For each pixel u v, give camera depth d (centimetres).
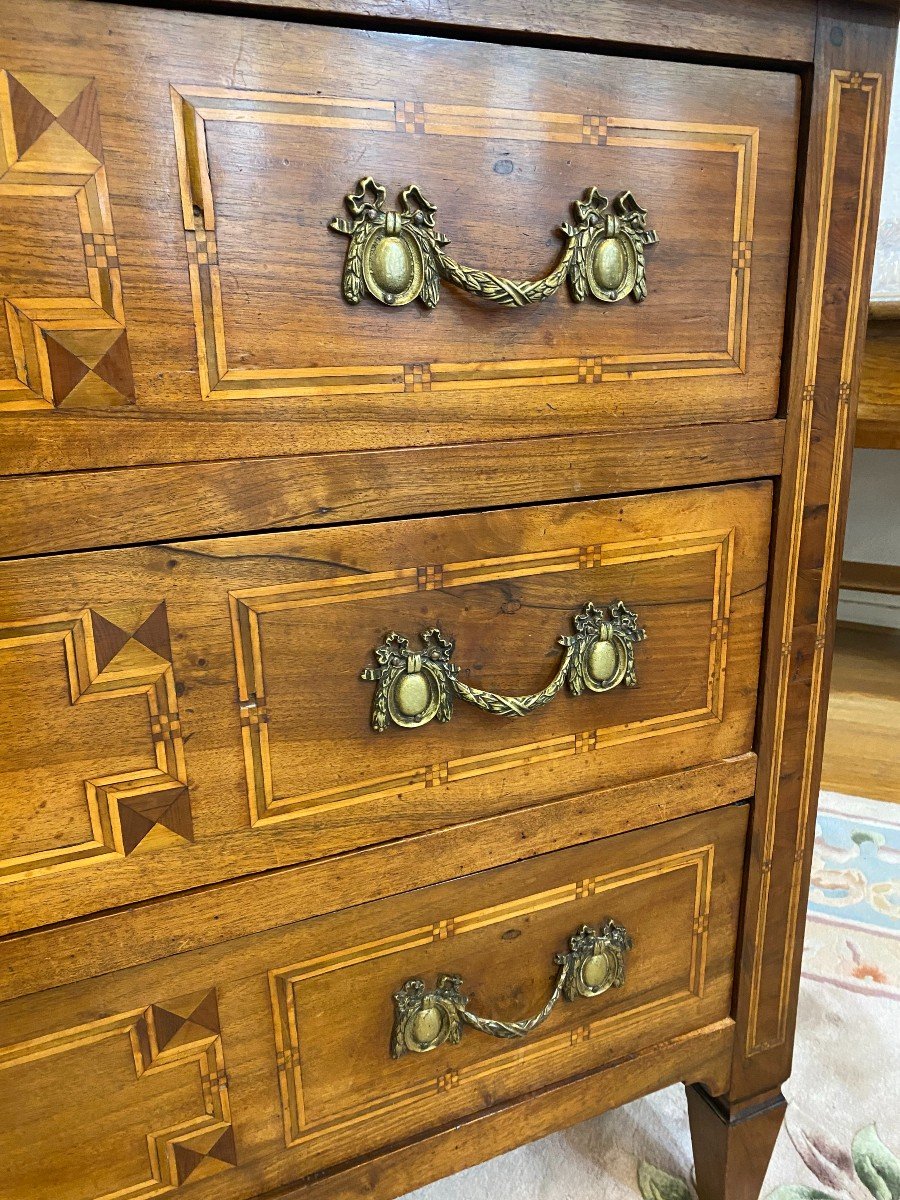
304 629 48
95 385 41
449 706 52
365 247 44
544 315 49
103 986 49
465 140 45
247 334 43
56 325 40
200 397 43
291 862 51
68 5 38
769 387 56
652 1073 67
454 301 47
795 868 67
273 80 41
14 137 38
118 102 39
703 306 53
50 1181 50
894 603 199
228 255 42
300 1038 54
